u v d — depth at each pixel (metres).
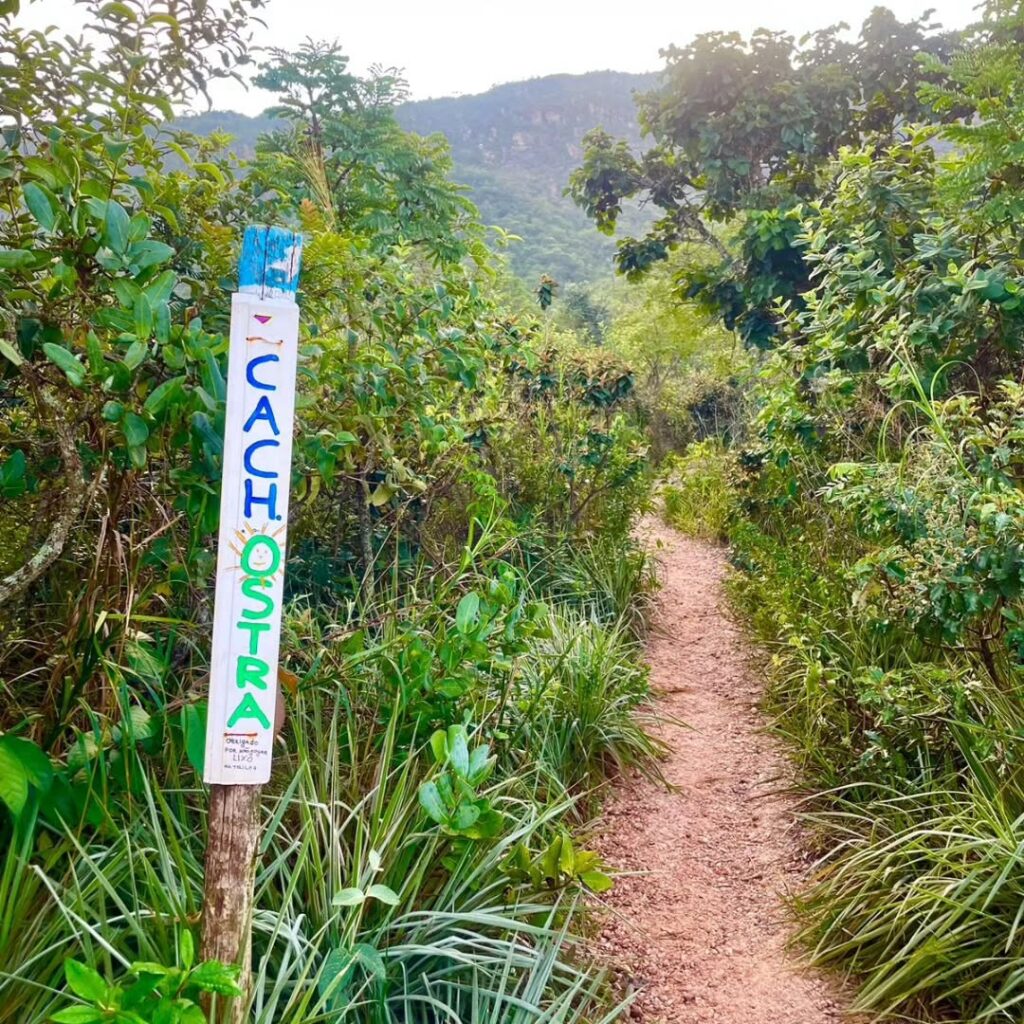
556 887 3.02
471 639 3.05
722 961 2.97
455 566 4.23
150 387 2.31
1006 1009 2.39
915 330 3.98
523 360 6.23
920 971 2.55
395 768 2.98
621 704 4.66
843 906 2.99
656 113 11.16
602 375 7.44
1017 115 3.02
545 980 2.48
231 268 2.85
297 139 5.75
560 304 30.28
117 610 2.45
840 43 10.29
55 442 2.46
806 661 4.17
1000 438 3.15
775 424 5.74
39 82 2.48
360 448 3.52
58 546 2.02
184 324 2.61
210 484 2.27
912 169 5.28
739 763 4.52
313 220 3.24
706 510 11.41
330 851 2.42
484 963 2.47
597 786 4.06
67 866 2.21
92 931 1.78
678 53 10.52
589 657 4.60
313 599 4.38
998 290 3.79
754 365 8.19
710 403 18.30
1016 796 2.89
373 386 3.16
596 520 7.41
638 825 3.91
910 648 4.13
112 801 2.31
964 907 2.51
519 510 6.54
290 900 2.11
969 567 2.98
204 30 2.82
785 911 3.20
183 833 2.33
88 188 2.10
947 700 3.24
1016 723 3.10
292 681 2.54
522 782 3.49
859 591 3.49
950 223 4.43
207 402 2.01
